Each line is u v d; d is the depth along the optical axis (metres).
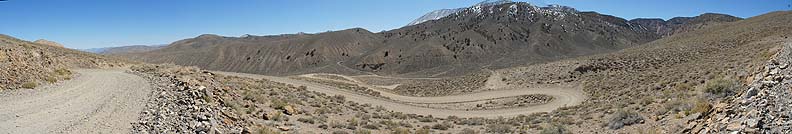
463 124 30.75
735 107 14.33
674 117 18.67
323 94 43.94
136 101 20.56
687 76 40.06
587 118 27.80
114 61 55.78
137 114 17.31
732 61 41.38
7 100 19.33
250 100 27.67
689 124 15.72
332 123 24.53
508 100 56.94
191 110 18.58
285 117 24.53
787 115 11.52
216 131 15.77
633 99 35.34
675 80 40.03
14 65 26.11
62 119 15.87
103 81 29.53
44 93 22.36
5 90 21.78
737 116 13.15
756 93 15.53
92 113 17.20
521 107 48.50
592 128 22.56
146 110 18.16
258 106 26.23
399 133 23.94
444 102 56.47
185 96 21.86
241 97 28.39
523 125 28.61
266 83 44.34
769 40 54.03
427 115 38.62
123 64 53.97
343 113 31.30
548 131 22.88
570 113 34.69
